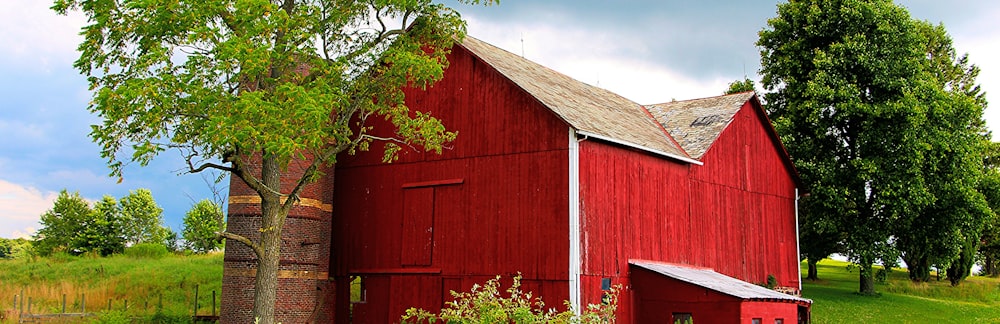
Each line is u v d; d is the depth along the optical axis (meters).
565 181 21.83
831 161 35.72
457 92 24.94
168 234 70.00
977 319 34.12
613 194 23.28
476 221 23.53
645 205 24.66
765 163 32.50
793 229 33.94
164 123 17.69
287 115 17.05
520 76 25.05
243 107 16.61
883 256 35.69
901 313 34.16
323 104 17.92
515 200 22.80
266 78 18.52
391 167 25.88
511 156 23.17
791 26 39.38
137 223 64.81
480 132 24.06
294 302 23.86
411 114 25.86
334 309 26.19
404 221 25.16
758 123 32.44
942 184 35.09
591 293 21.72
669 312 22.70
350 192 26.69
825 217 35.66
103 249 60.81
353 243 26.22
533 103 22.97
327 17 20.91
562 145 22.12
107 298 33.50
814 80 36.12
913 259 44.69
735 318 21.14
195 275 38.56
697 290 22.16
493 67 24.00
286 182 24.12
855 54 35.44
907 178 34.34
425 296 24.09
